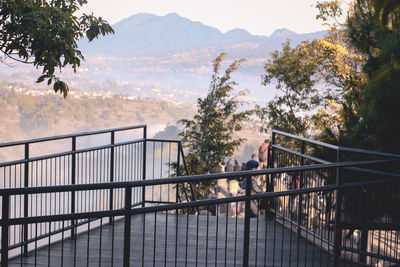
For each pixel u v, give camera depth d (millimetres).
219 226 6816
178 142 8312
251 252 5664
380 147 6445
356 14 7355
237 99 21625
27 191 3244
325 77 17969
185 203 3818
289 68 19578
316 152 7434
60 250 5625
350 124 7535
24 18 4953
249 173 3990
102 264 5168
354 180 6242
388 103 6066
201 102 21516
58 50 5227
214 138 21031
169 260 5324
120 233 6375
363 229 5648
